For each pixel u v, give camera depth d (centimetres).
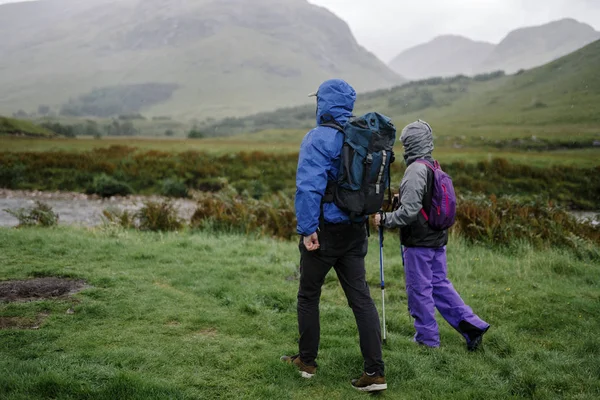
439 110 14562
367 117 330
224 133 16575
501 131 7400
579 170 2822
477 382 362
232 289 557
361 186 324
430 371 378
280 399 322
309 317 352
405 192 404
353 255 343
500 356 420
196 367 358
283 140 8481
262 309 497
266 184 2639
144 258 697
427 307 429
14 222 1561
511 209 1088
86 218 1780
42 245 719
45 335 393
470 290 616
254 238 1044
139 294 516
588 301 568
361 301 342
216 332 432
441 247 439
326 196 330
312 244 328
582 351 423
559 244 944
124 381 313
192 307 491
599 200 2444
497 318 521
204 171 2764
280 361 369
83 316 445
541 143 5384
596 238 1015
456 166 2919
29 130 6900
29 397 293
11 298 480
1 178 2498
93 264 635
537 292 607
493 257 817
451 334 470
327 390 342
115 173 2652
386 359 389
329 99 332
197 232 1102
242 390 331
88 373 326
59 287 524
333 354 392
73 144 4475
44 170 2661
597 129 7006
